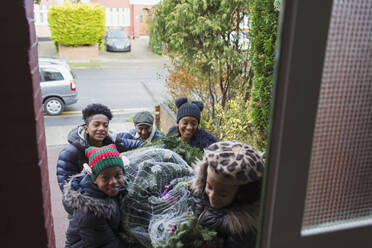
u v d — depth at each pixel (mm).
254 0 4648
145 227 1690
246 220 1355
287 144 857
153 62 18906
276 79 832
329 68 854
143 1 27062
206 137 3100
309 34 782
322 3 765
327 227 996
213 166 1304
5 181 1406
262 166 1333
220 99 6379
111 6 26891
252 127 5453
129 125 8719
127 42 21266
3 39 1249
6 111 1330
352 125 934
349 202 1022
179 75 6445
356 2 813
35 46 1457
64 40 18344
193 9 5574
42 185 1471
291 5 765
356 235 1022
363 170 1001
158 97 11711
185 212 1604
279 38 806
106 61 18625
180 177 1903
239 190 1355
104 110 2773
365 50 867
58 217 4141
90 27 18484
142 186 1760
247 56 5852
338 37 834
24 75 1307
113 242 1688
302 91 823
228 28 5766
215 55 5918
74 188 1758
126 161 1963
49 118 8992
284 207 912
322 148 930
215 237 1389
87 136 2762
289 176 887
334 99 888
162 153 2029
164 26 6230
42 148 1541
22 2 1233
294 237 952
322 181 964
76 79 14117
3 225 1458
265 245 956
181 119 2965
